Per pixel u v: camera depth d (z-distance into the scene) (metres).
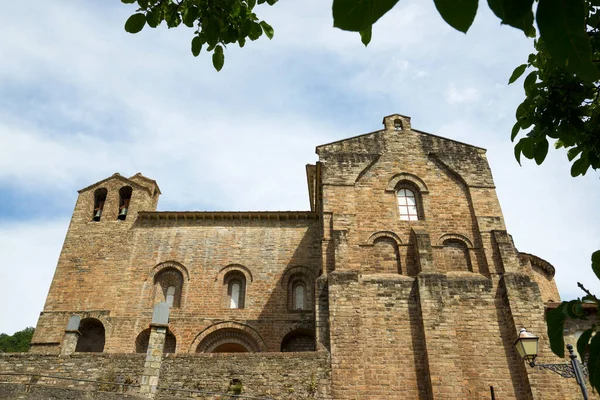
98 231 32.62
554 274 34.22
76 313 29.42
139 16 5.88
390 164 29.25
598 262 3.71
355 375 22.12
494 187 28.41
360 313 23.84
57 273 30.97
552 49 2.77
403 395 22.06
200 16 6.28
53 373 21.86
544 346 22.83
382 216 27.44
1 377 21.80
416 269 25.72
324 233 26.48
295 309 30.02
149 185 35.88
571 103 5.82
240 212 32.53
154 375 18.47
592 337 3.48
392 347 23.22
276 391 21.02
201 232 32.38
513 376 22.61
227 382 21.19
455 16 2.34
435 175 29.03
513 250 25.95
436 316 23.52
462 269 26.11
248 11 6.37
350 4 2.43
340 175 28.47
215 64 6.32
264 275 30.73
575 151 6.12
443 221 27.42
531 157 5.71
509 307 23.91
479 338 23.56
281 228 32.47
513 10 2.69
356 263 25.75
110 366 21.84
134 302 29.91
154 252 31.64
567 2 2.60
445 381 21.91
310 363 21.89
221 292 30.20
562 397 21.55
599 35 5.14
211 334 28.84
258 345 28.31
